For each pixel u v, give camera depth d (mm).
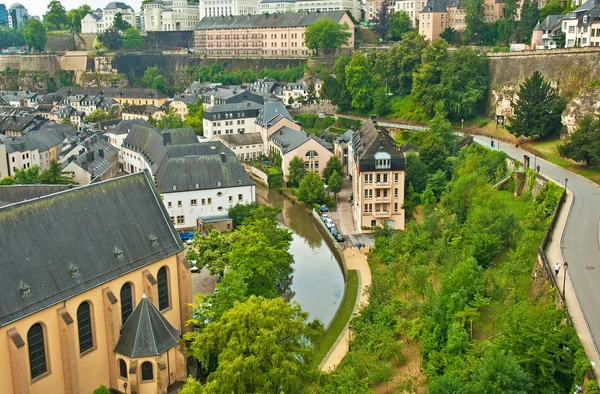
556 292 76062
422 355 77875
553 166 136875
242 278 95062
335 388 70625
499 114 194500
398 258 112250
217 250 112000
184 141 190125
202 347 73125
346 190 179000
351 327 92688
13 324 69812
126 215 87312
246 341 69062
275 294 105875
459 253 102938
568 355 64438
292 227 156000
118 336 81312
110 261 82000
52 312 74312
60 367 76250
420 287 95938
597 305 73438
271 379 66750
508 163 144750
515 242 101938
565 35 197750
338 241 136500
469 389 61250
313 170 186625
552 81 176750
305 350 71312
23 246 74625
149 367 79625
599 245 91625
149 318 80438
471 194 124938
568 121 151875
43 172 178500
